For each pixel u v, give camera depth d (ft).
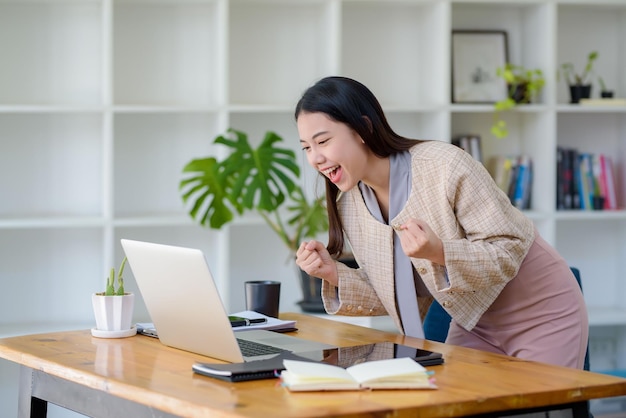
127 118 14.24
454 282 7.04
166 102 14.30
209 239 14.64
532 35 14.56
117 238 14.30
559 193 14.52
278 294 8.75
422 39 14.75
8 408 13.78
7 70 13.88
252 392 5.56
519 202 14.57
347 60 14.74
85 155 14.20
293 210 13.62
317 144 7.41
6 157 13.96
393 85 14.88
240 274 14.64
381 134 7.55
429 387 5.61
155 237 14.47
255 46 14.56
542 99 14.29
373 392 5.52
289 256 14.74
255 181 12.74
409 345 7.36
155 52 14.26
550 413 5.80
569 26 15.33
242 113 14.55
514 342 8.11
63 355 6.97
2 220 12.92
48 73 14.01
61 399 6.88
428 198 7.53
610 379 5.96
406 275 7.88
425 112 14.62
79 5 14.05
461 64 14.51
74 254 14.26
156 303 7.14
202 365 6.15
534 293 7.91
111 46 13.03
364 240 8.10
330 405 5.19
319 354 6.55
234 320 8.00
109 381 6.01
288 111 13.70
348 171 7.49
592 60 15.28
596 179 14.73
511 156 14.78
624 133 15.29
